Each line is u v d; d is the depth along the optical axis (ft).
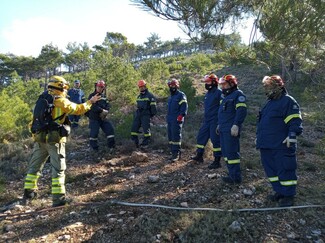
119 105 44.75
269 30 18.17
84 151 25.66
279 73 44.65
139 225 12.96
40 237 12.53
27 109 38.45
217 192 16.17
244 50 20.67
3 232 13.19
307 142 26.25
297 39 18.15
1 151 26.11
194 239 11.91
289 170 14.15
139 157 22.61
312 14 17.38
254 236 12.17
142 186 17.80
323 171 19.61
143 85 26.13
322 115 23.09
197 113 38.50
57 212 14.78
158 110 41.81
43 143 15.58
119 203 15.19
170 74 92.79
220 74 81.46
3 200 16.75
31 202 16.11
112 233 12.68
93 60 51.21
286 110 14.03
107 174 20.22
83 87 47.09
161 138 27.63
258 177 18.34
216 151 20.16
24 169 21.50
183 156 23.89
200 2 16.80
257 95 54.34
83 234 12.69
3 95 42.50
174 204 14.98
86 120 39.01
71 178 19.36
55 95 15.34
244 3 18.56
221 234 12.25
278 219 13.37
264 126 14.60
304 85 41.81
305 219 13.41
